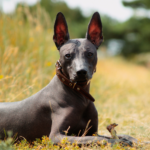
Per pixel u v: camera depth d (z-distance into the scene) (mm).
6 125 4746
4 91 6949
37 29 9969
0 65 7797
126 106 8977
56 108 4496
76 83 4477
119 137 4648
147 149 4285
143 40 45188
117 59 28438
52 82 4734
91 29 4852
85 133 4527
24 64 8141
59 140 4215
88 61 4434
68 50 4449
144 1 42375
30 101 4750
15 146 4367
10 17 9930
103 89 11250
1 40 8406
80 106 4523
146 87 14516
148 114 7734
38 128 4637
